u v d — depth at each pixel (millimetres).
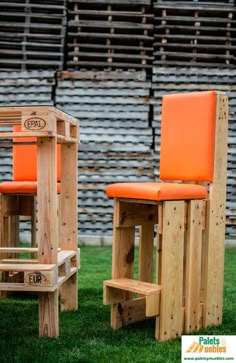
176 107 3119
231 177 6414
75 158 3355
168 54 6461
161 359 2447
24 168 4117
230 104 6375
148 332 2891
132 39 6574
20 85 6348
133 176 6402
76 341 2701
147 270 3164
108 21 6461
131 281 2883
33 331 2883
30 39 6586
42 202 2721
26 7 6480
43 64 6469
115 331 2906
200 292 2984
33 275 2635
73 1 6441
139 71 6371
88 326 3000
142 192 2715
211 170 2941
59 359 2426
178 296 2789
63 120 2924
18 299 3697
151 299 2670
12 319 3133
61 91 6367
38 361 2400
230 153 6398
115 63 6445
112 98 6367
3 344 2645
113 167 6395
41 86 6348
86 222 6473
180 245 2779
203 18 6496
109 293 2883
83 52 6492
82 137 6371
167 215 2695
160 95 6379
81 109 6379
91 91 6371
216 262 2992
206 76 6379
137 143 6379
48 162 2709
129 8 6695
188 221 2830
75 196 3361
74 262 3346
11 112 2684
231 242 6445
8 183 3768
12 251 3488
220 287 3035
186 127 3053
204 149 2947
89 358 2447
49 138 2701
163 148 3189
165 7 6473
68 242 3361
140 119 6375
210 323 2986
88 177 6406
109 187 2914
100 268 4898
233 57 6484
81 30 6660
